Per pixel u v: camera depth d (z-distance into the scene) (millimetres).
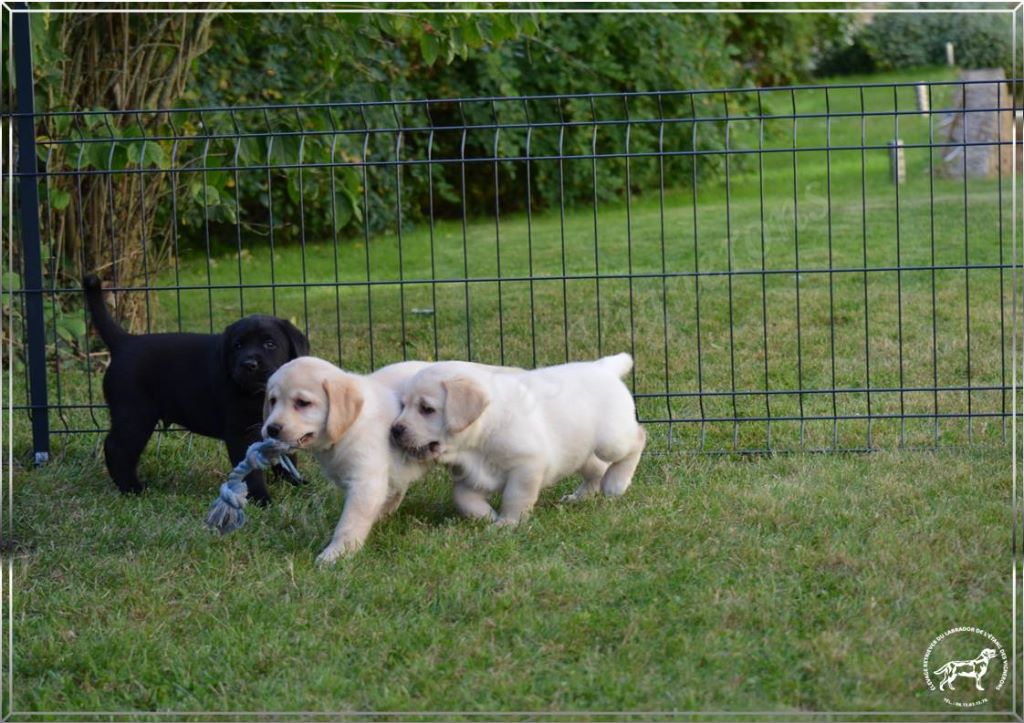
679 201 14352
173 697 3387
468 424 4293
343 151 10656
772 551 4121
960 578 3910
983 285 8008
